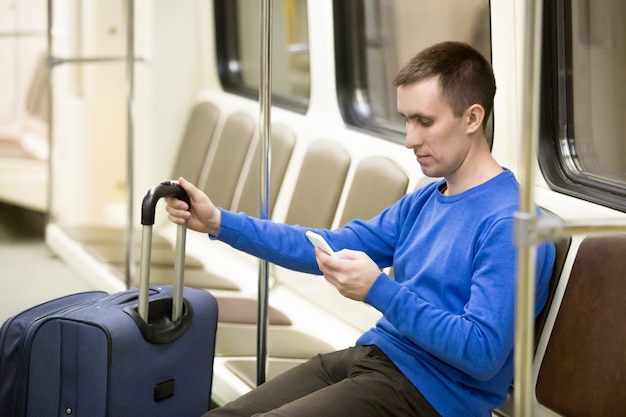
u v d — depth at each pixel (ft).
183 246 8.04
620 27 9.09
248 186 14.65
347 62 13.02
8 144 20.76
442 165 7.07
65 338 7.63
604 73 9.09
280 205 13.87
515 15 9.05
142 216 7.66
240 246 7.91
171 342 8.15
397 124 12.49
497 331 6.45
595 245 7.47
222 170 15.61
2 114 20.74
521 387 5.29
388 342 7.30
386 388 6.94
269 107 8.36
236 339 10.91
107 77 18.60
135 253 16.28
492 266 6.62
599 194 8.34
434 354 6.66
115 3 18.26
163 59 17.20
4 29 20.45
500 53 9.32
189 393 8.52
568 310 7.53
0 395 7.92
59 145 19.72
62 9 18.84
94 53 18.39
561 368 7.48
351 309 11.67
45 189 20.38
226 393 10.03
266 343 8.70
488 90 7.04
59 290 16.60
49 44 17.99
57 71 19.47
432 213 7.44
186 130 17.33
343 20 12.91
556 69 8.94
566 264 7.80
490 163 7.20
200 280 13.76
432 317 6.56
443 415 6.90
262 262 8.54
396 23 12.61
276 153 14.20
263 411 7.34
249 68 16.99
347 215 11.65
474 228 6.93
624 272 7.14
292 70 15.81
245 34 16.96
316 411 6.73
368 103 13.03
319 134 13.39
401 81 7.08
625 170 8.87
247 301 12.14
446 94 6.89
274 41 16.08
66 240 18.54
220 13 17.04
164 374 8.11
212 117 16.72
